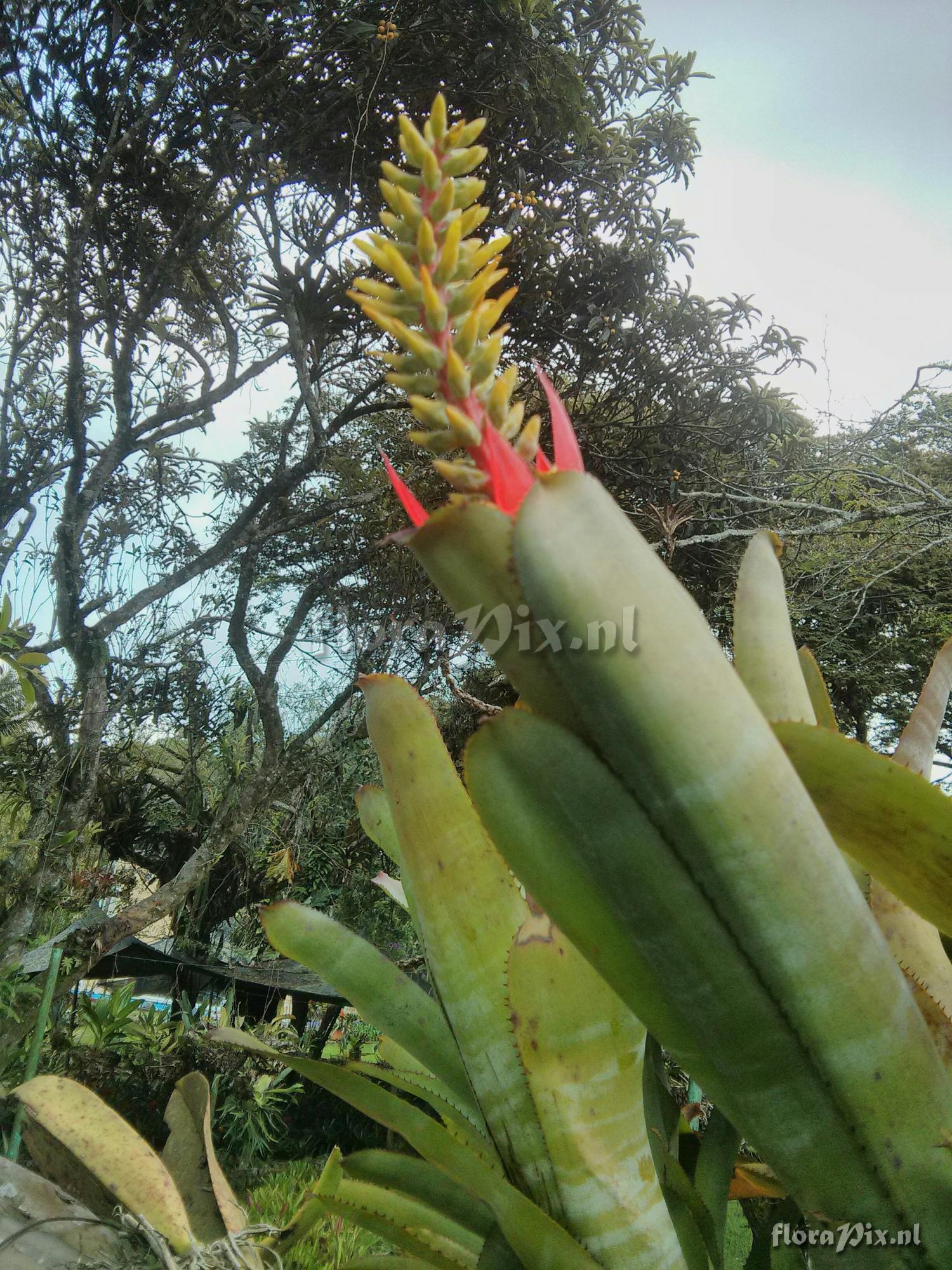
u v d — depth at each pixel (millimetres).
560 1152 666
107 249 6137
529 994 675
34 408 6316
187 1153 1350
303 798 7863
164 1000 11133
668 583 466
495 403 522
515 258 6406
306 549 8039
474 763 500
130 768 8180
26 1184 1062
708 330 6754
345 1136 8719
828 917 480
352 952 912
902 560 6066
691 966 495
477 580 492
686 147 6570
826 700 1003
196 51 5621
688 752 451
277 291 6715
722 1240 869
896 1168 519
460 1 5402
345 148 6133
